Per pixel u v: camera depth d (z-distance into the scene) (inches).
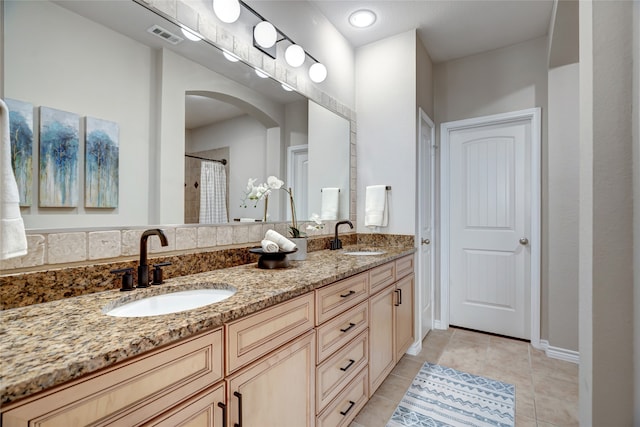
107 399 23.8
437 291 117.6
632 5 35.3
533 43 102.1
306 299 46.5
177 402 28.7
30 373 20.2
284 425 41.9
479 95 110.9
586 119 38.9
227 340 33.7
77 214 39.7
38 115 36.4
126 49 45.3
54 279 37.0
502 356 92.9
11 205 27.4
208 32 57.1
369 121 104.3
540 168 99.9
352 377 59.2
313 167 86.4
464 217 115.0
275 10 73.1
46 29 37.2
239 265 61.9
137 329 28.0
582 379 41.3
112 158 43.5
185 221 53.5
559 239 91.3
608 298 35.3
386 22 93.6
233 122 63.1
